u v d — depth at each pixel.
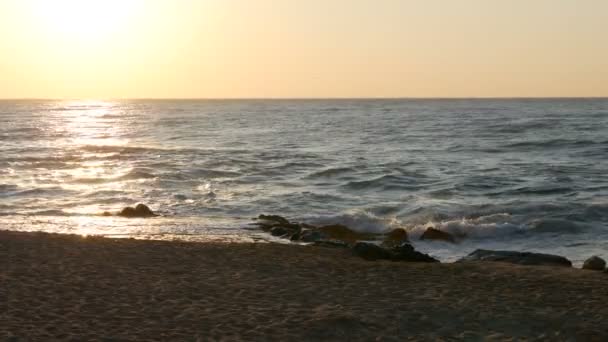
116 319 10.30
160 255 15.29
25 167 37.12
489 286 12.93
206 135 65.81
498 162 39.88
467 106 169.88
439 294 12.23
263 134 66.62
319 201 26.72
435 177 32.69
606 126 69.00
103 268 13.72
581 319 10.80
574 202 24.89
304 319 10.45
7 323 9.91
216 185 30.78
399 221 22.28
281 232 19.95
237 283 12.80
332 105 197.00
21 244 15.95
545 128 66.94
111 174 33.59
